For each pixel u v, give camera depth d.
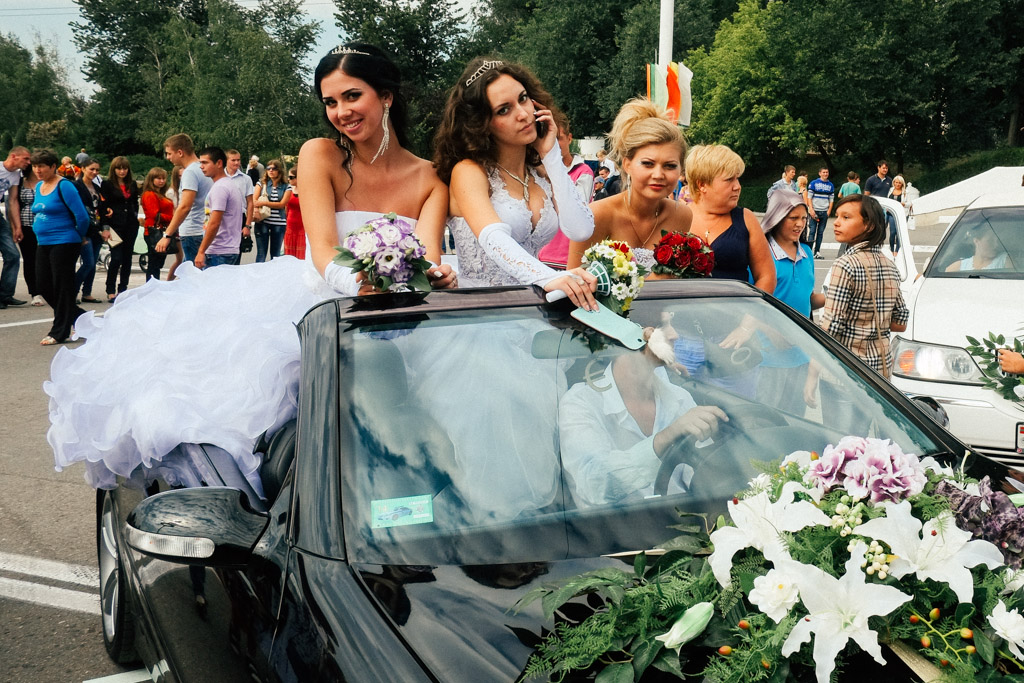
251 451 2.64
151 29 83.50
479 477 2.16
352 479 2.09
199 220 10.83
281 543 2.05
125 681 3.39
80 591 4.22
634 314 2.69
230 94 65.50
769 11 46.31
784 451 2.36
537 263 2.95
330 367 2.31
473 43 57.38
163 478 2.89
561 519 2.08
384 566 1.92
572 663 1.62
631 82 49.31
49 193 9.59
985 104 49.28
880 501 1.76
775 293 4.87
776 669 1.59
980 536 1.76
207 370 2.92
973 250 6.20
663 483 2.24
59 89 97.88
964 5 46.16
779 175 51.16
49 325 10.88
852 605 1.59
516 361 2.41
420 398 2.29
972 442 4.94
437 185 3.52
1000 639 1.63
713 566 1.72
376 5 54.00
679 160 3.99
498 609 1.79
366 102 3.26
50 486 5.66
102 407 3.07
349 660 1.69
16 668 3.53
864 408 2.56
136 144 86.44
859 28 45.72
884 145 49.72
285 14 70.44
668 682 1.60
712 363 2.59
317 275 3.47
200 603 2.22
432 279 2.88
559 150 3.33
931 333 5.22
